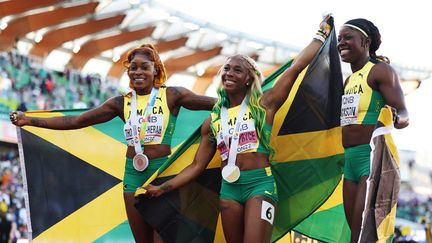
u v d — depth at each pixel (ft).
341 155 19.15
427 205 97.50
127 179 19.58
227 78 17.56
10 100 60.54
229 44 83.71
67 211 23.77
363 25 18.29
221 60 88.33
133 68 19.63
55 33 72.43
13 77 62.34
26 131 24.00
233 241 17.51
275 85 18.03
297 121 18.99
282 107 18.89
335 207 22.06
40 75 66.23
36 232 23.59
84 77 72.13
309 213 19.11
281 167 18.94
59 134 24.12
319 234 21.97
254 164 17.21
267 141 17.48
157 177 19.24
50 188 23.86
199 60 85.71
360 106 18.07
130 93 19.88
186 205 18.84
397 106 17.42
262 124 17.37
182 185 18.16
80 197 23.86
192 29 79.66
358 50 18.26
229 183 17.37
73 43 76.28
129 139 19.58
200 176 18.99
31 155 23.94
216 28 80.53
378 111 17.94
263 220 16.88
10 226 50.57
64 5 67.46
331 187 19.25
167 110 19.56
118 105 20.01
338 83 18.83
